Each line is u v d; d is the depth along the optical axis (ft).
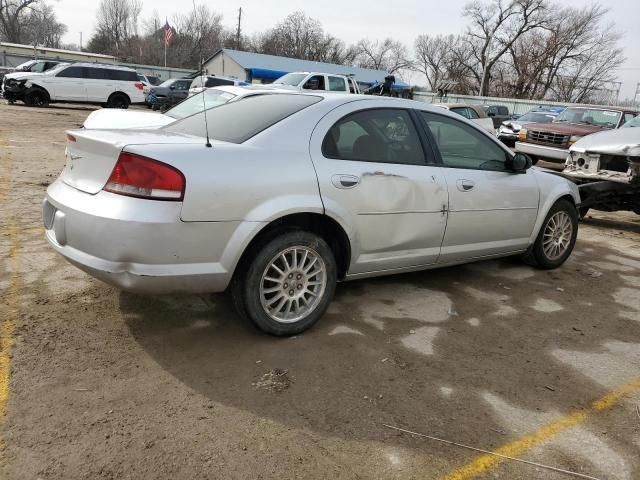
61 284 13.16
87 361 9.87
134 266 9.26
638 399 9.77
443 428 8.58
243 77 139.85
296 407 8.91
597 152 23.30
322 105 11.78
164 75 163.43
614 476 7.74
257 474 7.36
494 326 12.64
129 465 7.36
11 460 7.28
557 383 10.19
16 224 18.03
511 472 7.70
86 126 26.03
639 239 23.00
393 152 12.52
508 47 183.52
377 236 12.10
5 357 9.75
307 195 10.68
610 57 176.24
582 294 15.26
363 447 8.04
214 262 9.84
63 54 195.52
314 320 11.55
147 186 9.18
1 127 47.70
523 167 15.10
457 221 13.67
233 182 9.79
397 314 12.92
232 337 11.14
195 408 8.71
